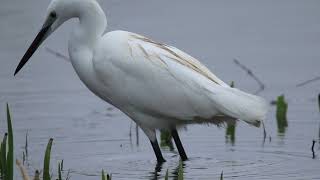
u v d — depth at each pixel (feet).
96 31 41.75
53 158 42.70
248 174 38.83
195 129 48.67
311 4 77.97
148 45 40.96
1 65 62.64
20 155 43.14
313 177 37.93
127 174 39.65
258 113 39.11
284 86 56.90
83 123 49.93
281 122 48.96
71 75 61.21
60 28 71.77
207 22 73.20
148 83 40.34
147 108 40.91
